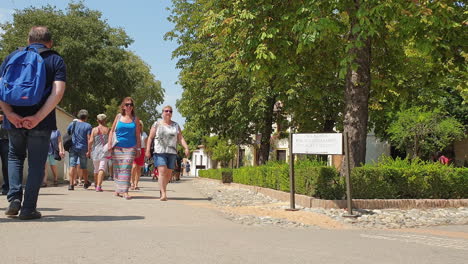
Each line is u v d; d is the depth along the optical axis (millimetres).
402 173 10117
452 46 11664
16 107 5121
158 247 3893
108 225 5145
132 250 3709
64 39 37031
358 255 4082
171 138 9664
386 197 9961
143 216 6148
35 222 5090
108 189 12672
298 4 10703
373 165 10727
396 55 13586
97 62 37656
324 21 9805
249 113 22703
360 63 11180
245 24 11078
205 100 23656
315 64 13133
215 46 24406
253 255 3789
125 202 8180
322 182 9844
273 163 14930
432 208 9977
